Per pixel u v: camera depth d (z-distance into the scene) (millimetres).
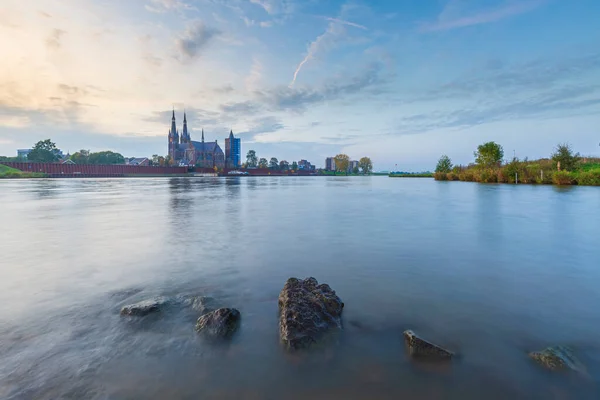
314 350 3275
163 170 132000
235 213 14320
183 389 2703
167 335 3580
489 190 26531
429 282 5262
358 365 3029
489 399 2568
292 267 6148
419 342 3268
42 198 22859
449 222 11297
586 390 2666
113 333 3619
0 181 62781
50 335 3568
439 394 2633
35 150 133125
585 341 3412
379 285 5141
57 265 6293
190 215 13641
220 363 3072
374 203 18562
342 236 9055
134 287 5113
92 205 17906
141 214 14008
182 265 6285
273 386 2740
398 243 8141
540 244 7836
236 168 170625
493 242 8125
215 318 3754
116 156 169375
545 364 2988
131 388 2713
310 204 18203
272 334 3613
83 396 2613
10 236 9180
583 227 9930
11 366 2988
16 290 4977
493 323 3832
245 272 5852
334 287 5059
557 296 4629
